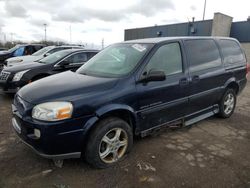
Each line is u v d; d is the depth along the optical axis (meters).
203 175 2.93
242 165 3.17
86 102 2.80
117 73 3.36
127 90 3.14
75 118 2.73
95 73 3.58
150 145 3.71
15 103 3.16
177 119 3.93
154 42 3.72
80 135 2.79
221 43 4.87
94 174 2.92
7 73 6.27
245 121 4.97
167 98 3.64
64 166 3.08
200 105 4.30
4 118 4.84
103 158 3.02
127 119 3.32
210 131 4.35
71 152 2.81
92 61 4.11
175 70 3.78
